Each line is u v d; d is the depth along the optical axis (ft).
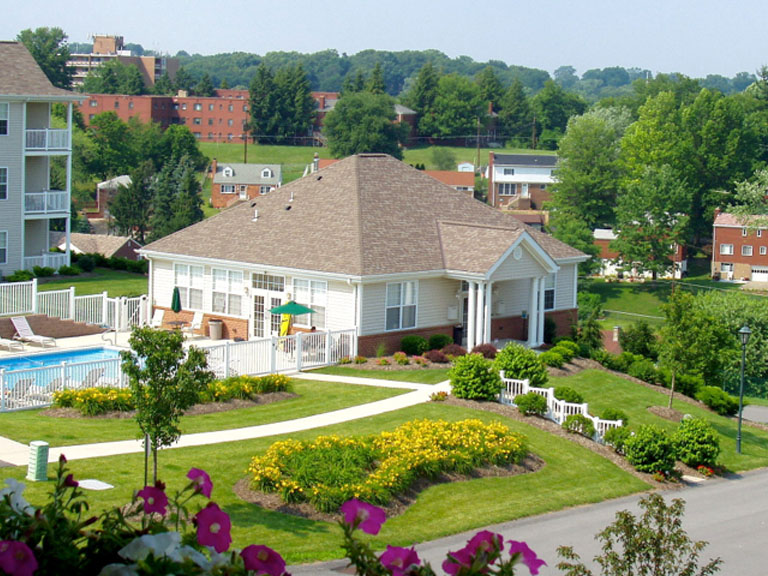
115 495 68.59
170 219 375.86
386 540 69.56
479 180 492.54
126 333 145.69
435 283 140.36
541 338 147.23
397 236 141.69
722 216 351.05
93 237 302.25
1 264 170.50
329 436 84.64
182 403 66.69
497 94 629.51
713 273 350.43
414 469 83.20
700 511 90.12
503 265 138.10
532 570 22.76
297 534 67.67
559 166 370.94
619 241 325.42
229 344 114.93
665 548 48.37
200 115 599.98
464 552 22.88
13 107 168.86
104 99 588.09
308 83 598.75
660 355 126.41
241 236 149.48
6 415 93.40
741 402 118.62
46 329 139.23
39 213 175.52
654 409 124.98
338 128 515.91
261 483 75.36
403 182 156.87
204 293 149.89
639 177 353.92
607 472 96.84
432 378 122.01
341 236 139.44
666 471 100.83
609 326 273.95
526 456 94.58
